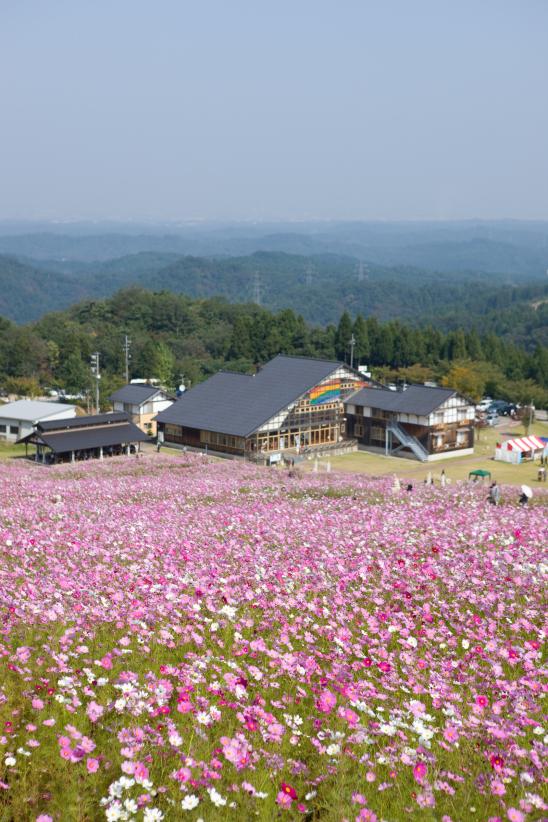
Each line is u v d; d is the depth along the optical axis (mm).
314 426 72438
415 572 15273
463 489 37531
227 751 6871
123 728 7078
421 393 70625
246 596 12805
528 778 6746
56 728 7230
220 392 75312
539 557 16797
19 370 119875
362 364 123375
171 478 42625
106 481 39031
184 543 18109
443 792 6590
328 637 11039
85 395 105500
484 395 107688
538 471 59031
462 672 9844
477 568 15633
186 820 6023
